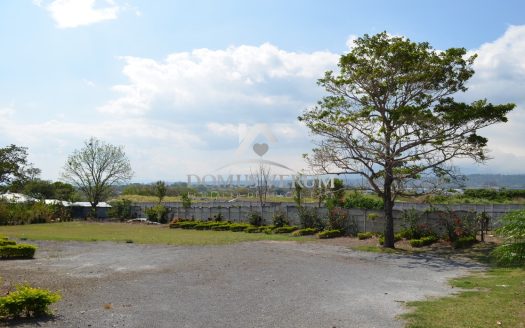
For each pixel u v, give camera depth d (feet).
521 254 33.78
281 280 41.16
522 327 24.76
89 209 174.50
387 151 68.28
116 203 162.71
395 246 71.05
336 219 90.27
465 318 26.89
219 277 42.42
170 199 207.62
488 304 30.60
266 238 83.97
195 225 115.65
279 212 105.29
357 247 69.36
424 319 27.09
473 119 62.08
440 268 50.57
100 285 38.27
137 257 56.85
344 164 71.51
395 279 42.93
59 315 28.14
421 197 75.36
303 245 71.97
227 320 27.53
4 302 26.81
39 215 145.38
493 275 44.98
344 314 29.04
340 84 68.80
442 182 69.36
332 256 59.31
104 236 89.71
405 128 66.80
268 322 27.12
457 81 64.95
